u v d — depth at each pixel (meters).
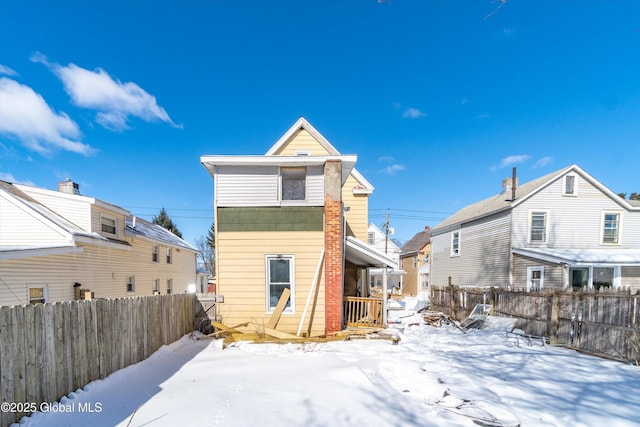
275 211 8.42
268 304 8.30
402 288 35.34
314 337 7.84
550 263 13.56
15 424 3.09
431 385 4.49
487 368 5.39
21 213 10.92
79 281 11.72
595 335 6.62
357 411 3.74
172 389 4.41
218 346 6.91
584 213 15.47
